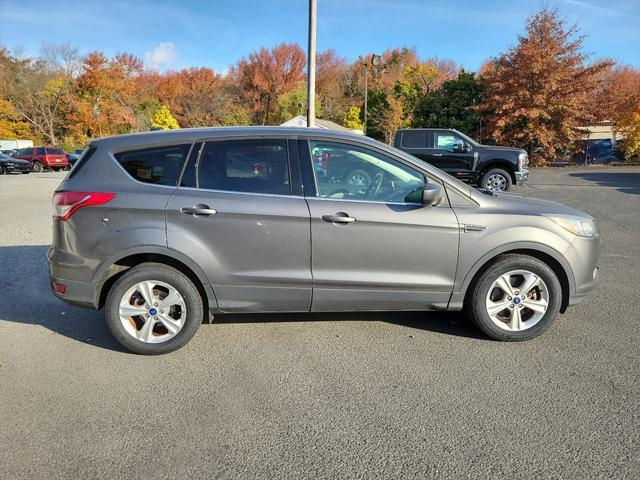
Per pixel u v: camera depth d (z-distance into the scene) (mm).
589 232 3830
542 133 26578
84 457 2461
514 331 3785
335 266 3604
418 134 14156
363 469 2355
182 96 57062
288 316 4395
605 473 2307
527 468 2346
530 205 3885
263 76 59969
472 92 34000
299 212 3523
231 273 3568
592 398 2973
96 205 3469
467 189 3752
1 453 2492
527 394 3027
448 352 3643
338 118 54781
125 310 3568
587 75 26344
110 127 51844
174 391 3111
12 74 49312
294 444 2557
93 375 3328
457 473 2318
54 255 3584
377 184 3686
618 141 30219
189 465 2396
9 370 3404
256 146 3635
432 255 3639
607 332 3998
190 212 3480
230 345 3801
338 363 3482
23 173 30656
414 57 60531
